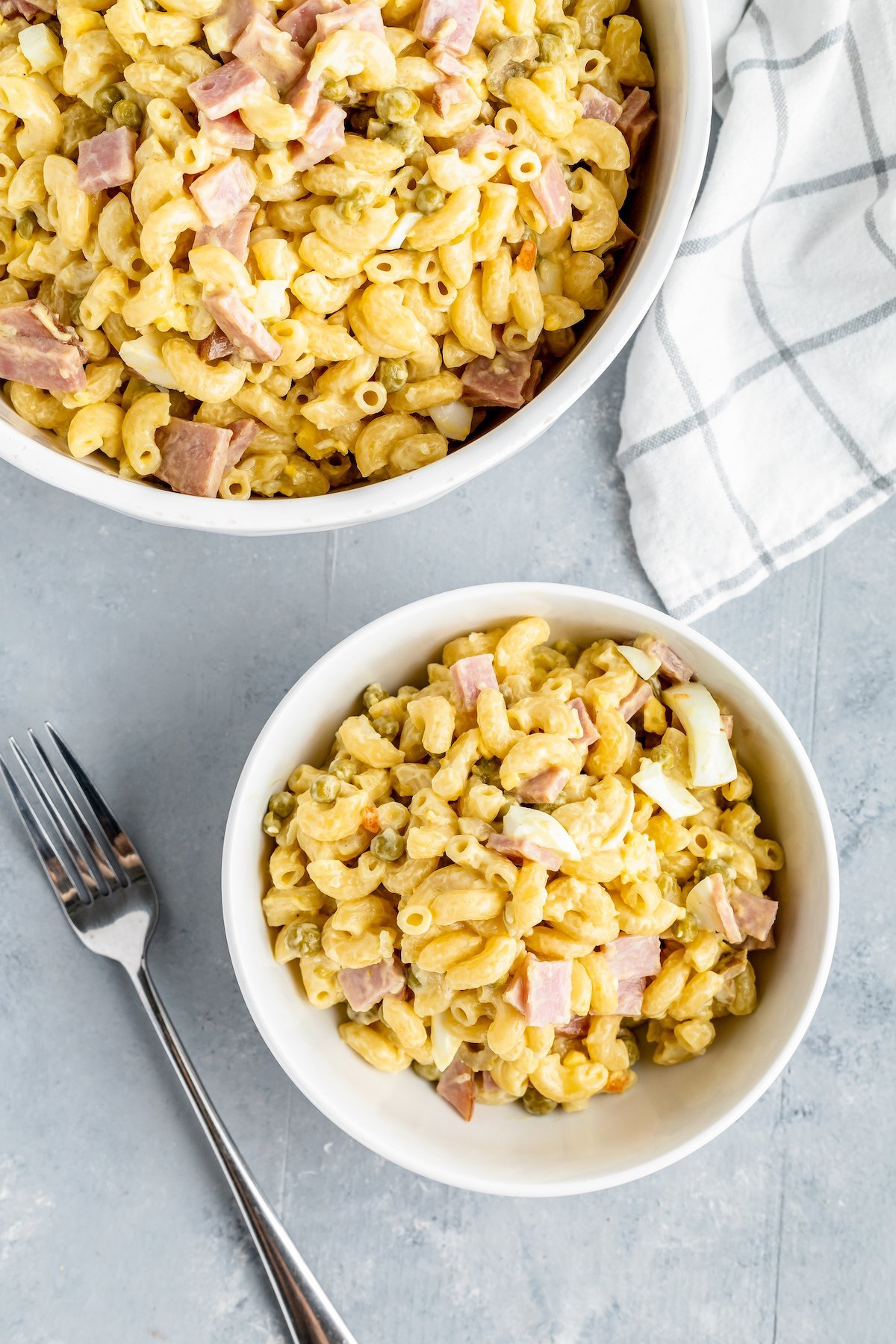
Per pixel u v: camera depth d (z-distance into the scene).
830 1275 0.61
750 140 0.59
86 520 0.62
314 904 0.55
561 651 0.58
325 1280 0.61
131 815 0.62
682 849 0.55
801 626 0.62
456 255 0.53
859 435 0.61
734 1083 0.55
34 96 0.52
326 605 0.62
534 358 0.56
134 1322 0.61
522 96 0.52
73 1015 0.61
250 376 0.53
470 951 0.53
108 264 0.53
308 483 0.56
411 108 0.52
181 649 0.62
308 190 0.53
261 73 0.51
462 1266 0.61
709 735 0.55
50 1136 0.61
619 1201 0.61
